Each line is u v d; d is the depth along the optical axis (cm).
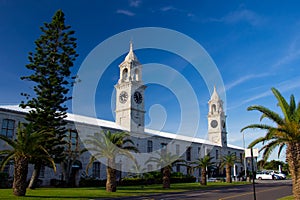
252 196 2214
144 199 2034
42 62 2909
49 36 2981
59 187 3259
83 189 2866
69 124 3653
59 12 3059
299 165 1659
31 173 3278
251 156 1689
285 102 1730
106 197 2139
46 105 2847
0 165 2136
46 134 2275
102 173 4066
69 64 2978
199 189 3053
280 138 1714
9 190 2434
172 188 3200
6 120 3197
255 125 1750
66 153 3409
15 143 2067
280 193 2462
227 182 4612
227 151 7138
